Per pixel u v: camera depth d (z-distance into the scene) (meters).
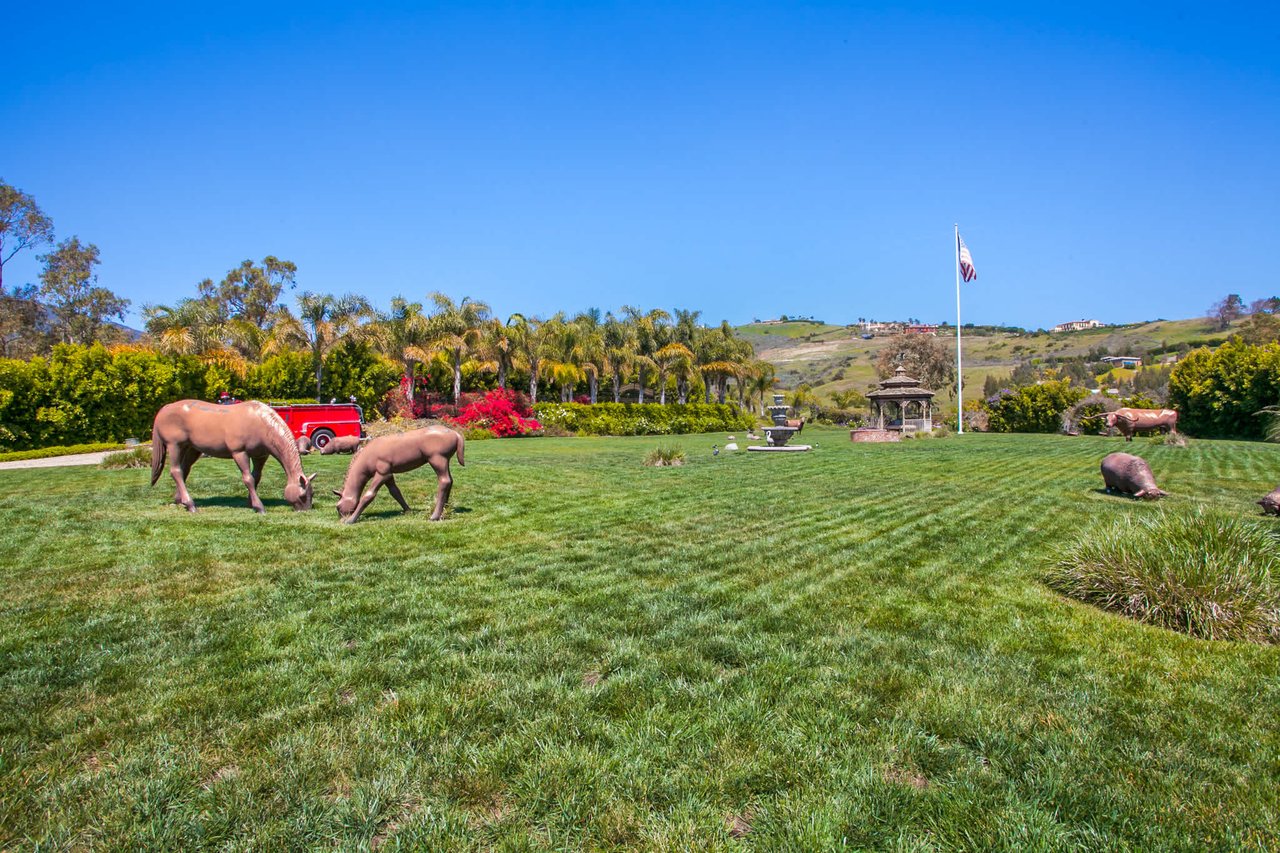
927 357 64.12
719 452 22.89
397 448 8.85
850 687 3.85
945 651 4.42
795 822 2.62
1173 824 2.63
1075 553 6.04
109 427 25.72
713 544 7.69
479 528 8.55
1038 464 17.52
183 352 29.38
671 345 47.94
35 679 3.90
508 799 2.80
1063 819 2.67
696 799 2.78
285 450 9.48
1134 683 3.94
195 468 15.26
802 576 6.31
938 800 2.77
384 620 4.98
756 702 3.64
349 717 3.49
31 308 43.91
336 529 8.36
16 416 23.25
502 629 4.80
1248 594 4.91
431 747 3.18
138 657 4.25
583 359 44.50
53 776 2.94
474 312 39.25
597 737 3.28
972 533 8.34
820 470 16.03
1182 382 34.72
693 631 4.77
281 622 4.92
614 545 7.61
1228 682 3.97
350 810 2.70
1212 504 10.62
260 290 54.62
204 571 6.36
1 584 5.89
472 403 37.25
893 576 6.32
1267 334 58.00
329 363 33.69
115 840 2.53
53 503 10.11
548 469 16.08
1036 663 4.23
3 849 2.48
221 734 3.29
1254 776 2.97
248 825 2.61
